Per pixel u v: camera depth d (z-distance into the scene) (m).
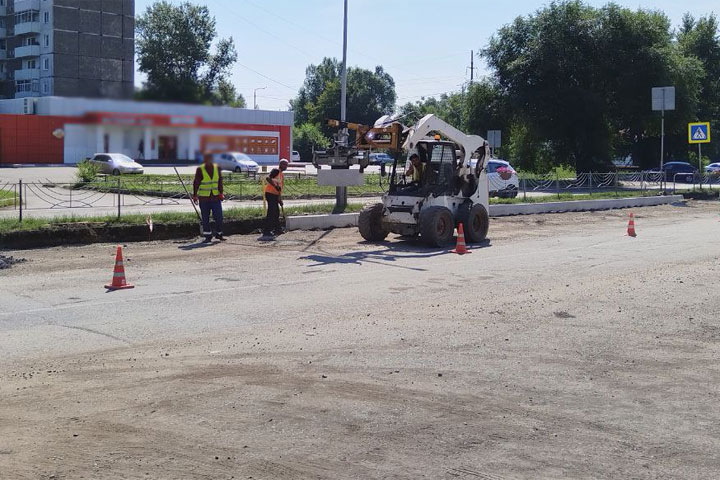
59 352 7.79
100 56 58.88
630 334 9.19
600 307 10.70
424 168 17.28
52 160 34.56
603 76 49.97
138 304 10.24
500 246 17.61
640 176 40.41
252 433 5.66
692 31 71.69
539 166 53.88
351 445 5.48
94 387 6.67
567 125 49.69
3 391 6.51
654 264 14.89
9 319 9.20
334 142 17.36
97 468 4.96
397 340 8.62
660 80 49.06
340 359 7.77
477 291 11.73
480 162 18.38
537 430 5.91
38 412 6.01
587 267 14.38
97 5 57.88
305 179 40.41
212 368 7.34
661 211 30.31
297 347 8.21
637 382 7.27
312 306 10.38
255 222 19.58
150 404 6.25
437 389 6.88
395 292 11.53
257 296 11.00
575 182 37.81
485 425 5.98
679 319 10.05
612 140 53.50
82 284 11.62
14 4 64.38
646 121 50.69
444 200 17.45
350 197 30.72
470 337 8.84
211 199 17.27
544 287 12.17
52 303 10.17
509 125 52.91
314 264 14.20
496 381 7.18
